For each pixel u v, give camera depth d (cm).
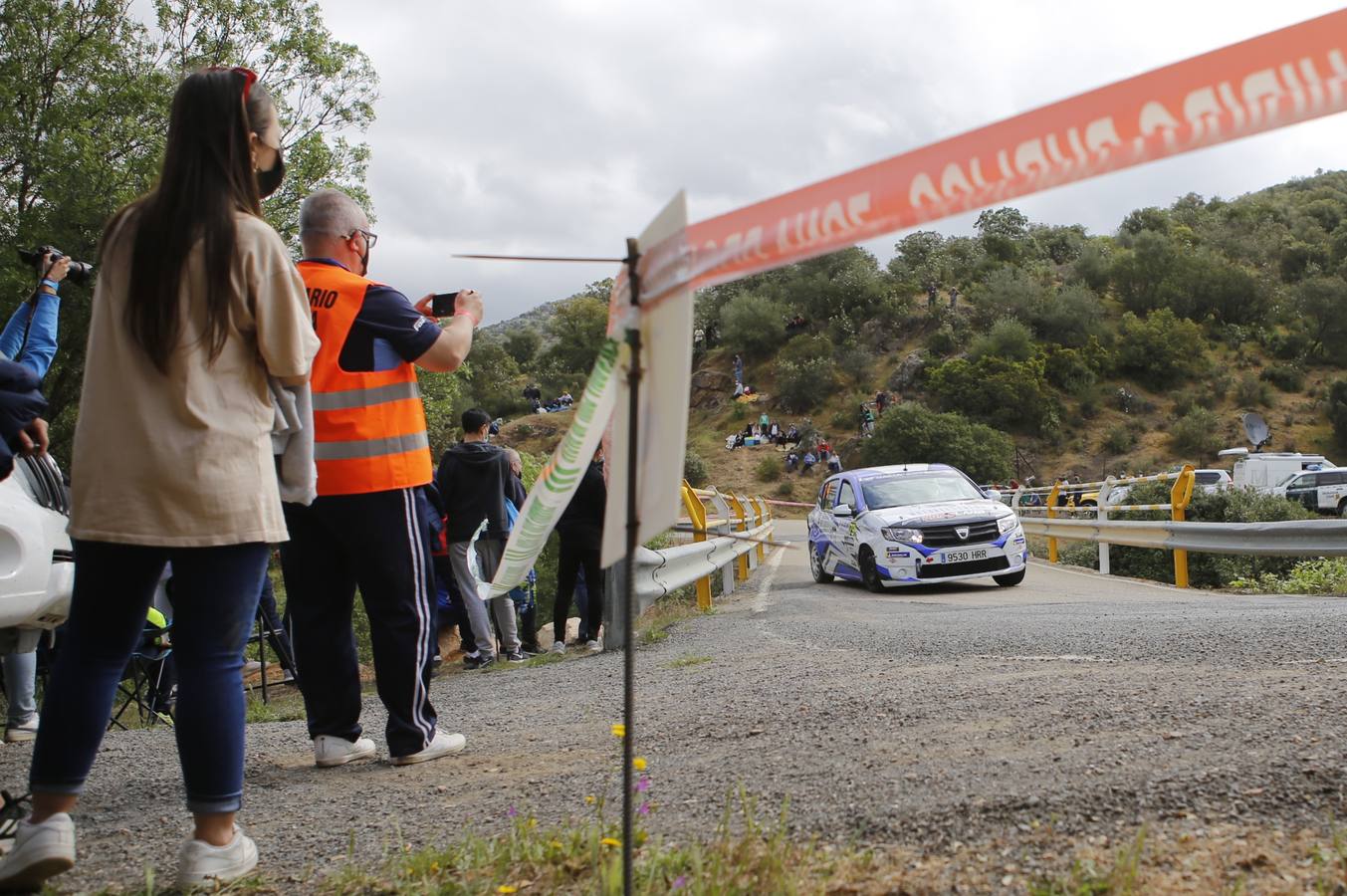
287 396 289
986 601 1048
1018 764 296
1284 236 10900
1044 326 8500
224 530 260
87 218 1557
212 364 261
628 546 183
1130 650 525
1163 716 340
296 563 411
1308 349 8381
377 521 395
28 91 1683
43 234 1538
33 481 434
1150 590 1156
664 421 171
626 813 192
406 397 400
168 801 364
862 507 1324
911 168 127
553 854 248
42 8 1673
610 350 181
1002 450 6712
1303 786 249
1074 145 114
